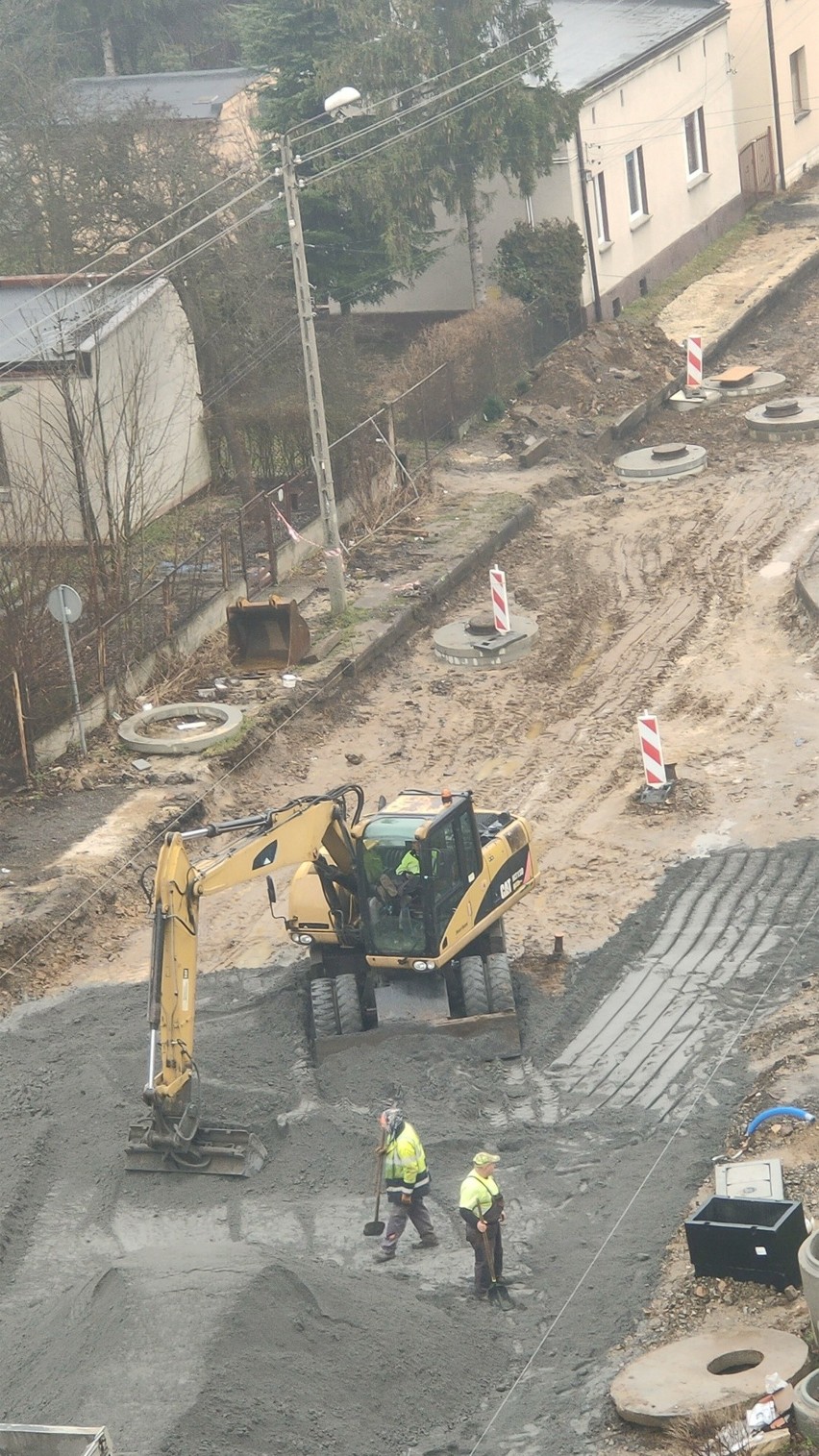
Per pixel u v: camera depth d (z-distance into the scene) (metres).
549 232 55.09
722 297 60.22
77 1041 24.81
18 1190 21.11
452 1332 17.94
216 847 31.27
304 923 24.83
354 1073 23.25
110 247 47.03
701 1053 23.48
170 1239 20.17
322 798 22.98
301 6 51.47
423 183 51.34
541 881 29.05
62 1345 17.20
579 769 33.06
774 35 69.69
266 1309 17.30
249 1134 21.53
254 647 38.12
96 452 41.50
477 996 24.28
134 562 40.62
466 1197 18.44
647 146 60.75
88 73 86.56
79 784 32.78
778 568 41.03
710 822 30.42
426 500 46.84
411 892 23.67
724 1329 17.34
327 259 53.19
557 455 49.53
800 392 52.72
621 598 40.97
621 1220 19.91
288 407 45.97
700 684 36.09
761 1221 18.34
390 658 38.69
